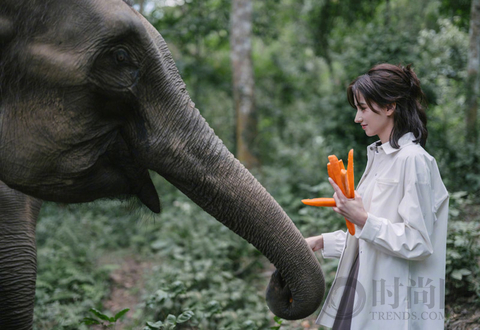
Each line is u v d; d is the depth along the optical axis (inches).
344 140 268.1
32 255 115.3
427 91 254.1
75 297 177.0
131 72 78.3
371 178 86.0
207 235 229.1
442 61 301.1
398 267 80.7
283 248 82.7
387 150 82.0
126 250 247.3
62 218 266.1
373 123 83.7
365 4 393.7
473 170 243.1
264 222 82.4
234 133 436.5
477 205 206.8
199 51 471.2
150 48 79.1
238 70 367.2
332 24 425.4
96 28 75.4
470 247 141.5
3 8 76.0
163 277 187.0
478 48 270.1
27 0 75.6
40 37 76.0
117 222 269.1
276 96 510.0
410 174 78.4
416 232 76.4
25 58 76.0
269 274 198.8
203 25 422.9
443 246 81.8
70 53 75.5
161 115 81.8
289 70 502.6
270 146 404.8
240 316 149.4
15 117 78.1
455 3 337.7
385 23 351.3
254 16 439.5
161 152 81.9
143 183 90.3
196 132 83.0
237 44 366.9
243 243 216.8
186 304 151.4
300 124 438.6
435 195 80.7
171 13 440.1
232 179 82.5
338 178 79.1
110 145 83.7
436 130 253.6
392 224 77.7
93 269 212.1
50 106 77.2
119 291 197.8
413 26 365.7
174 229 247.4
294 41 486.6
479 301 129.0
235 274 198.8
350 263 90.3
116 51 76.8
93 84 77.1
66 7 75.8
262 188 84.5
